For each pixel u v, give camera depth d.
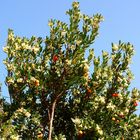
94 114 15.02
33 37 14.90
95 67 14.63
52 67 14.75
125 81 15.30
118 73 15.36
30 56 14.69
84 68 14.47
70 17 14.72
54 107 14.91
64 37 14.71
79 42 14.52
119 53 15.44
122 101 15.41
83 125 14.00
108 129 15.09
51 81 14.80
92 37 14.58
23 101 14.58
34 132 14.73
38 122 14.56
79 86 15.23
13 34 14.59
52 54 14.82
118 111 15.14
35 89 14.76
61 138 13.80
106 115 14.95
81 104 15.27
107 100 15.23
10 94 14.38
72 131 15.27
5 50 14.24
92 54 14.64
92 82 14.72
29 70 14.41
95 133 14.09
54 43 14.79
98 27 14.69
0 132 12.26
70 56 14.55
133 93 16.02
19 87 14.32
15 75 14.20
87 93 14.96
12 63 14.25
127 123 15.41
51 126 14.41
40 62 14.82
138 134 15.78
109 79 14.70
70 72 14.62
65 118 15.77
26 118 14.40
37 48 14.63
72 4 14.80
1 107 14.05
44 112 15.38
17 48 14.36
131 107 15.80
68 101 15.66
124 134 15.52
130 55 15.48
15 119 14.22
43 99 15.00
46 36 14.86
